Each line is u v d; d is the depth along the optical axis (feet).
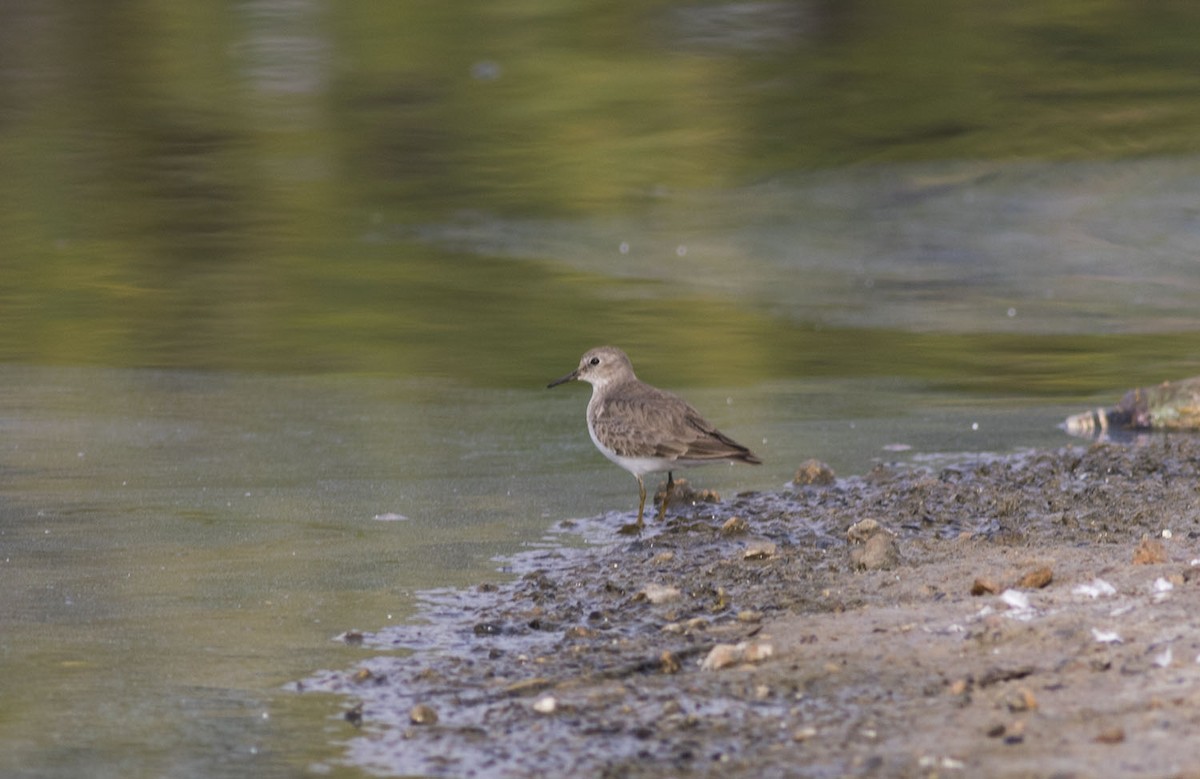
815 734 20.93
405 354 56.54
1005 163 80.74
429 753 21.61
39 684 24.77
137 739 22.53
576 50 105.09
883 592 27.53
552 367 54.54
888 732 20.74
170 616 28.17
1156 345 56.59
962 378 52.08
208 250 73.61
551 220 77.61
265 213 79.61
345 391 50.78
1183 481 35.40
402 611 28.35
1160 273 66.80
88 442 43.24
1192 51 99.76
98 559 31.94
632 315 62.69
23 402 48.80
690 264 70.54
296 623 27.71
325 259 72.28
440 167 85.92
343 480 38.93
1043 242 70.38
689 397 49.73
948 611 25.68
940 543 30.81
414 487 38.22
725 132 88.12
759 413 47.06
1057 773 18.67
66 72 103.04
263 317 62.64
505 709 23.04
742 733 21.33
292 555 32.19
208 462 40.88
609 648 25.59
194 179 84.89
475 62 103.30
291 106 96.73
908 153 83.61
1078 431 43.55
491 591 29.50
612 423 34.53
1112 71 96.22
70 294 66.18
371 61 104.47
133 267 70.59
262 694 24.22
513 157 86.89
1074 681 21.67
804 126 88.99
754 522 34.12
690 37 107.14
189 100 97.86
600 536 33.65
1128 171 78.54
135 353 56.75
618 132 89.71
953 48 102.27
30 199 80.94
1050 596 25.66
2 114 95.20
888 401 48.60
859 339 58.59
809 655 24.17
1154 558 27.50
